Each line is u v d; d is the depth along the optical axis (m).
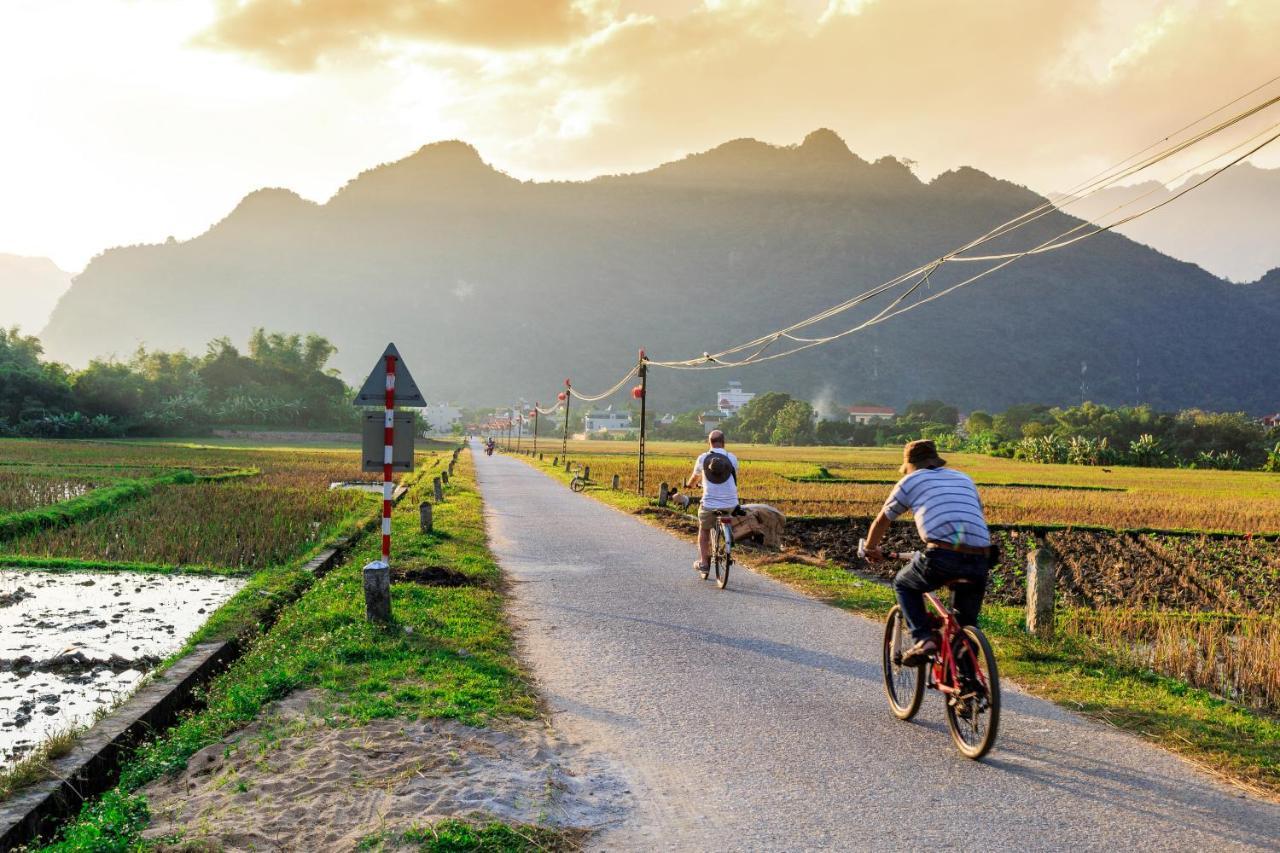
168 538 15.43
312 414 129.88
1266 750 5.57
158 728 5.93
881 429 164.62
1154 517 25.89
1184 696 6.86
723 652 8.05
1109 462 95.00
